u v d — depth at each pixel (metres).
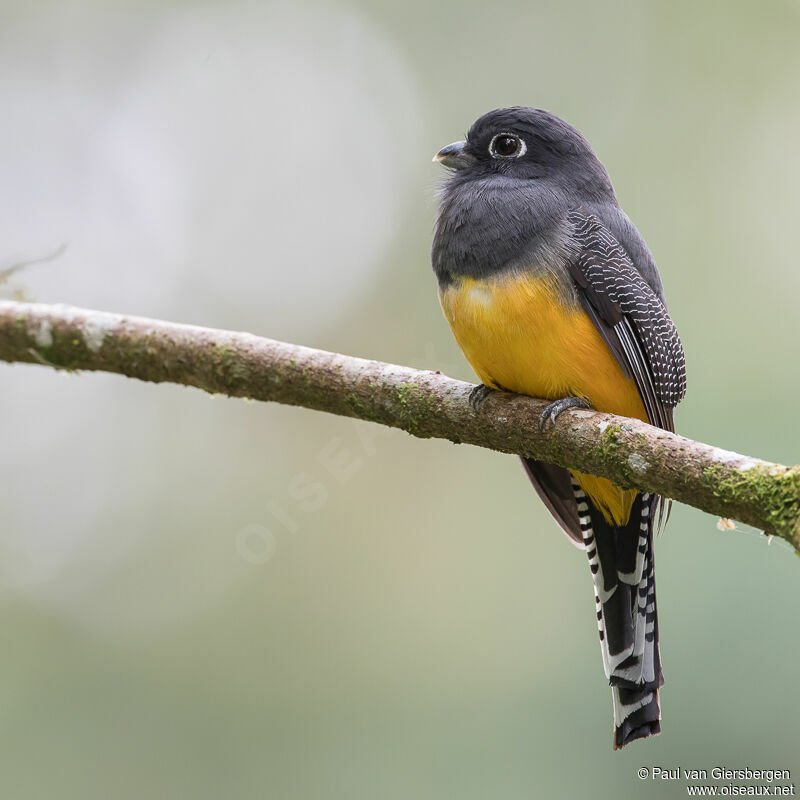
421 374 8.14
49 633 14.12
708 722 10.69
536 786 11.66
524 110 9.73
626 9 15.62
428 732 12.66
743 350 13.73
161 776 12.80
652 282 9.50
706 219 14.74
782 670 10.68
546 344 8.34
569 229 8.59
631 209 14.87
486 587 13.70
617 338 8.54
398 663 13.38
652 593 8.98
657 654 8.88
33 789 12.65
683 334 13.97
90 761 12.92
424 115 15.64
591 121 15.34
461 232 8.69
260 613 14.12
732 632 10.87
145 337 8.24
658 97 15.34
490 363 8.52
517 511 13.99
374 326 15.45
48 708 13.46
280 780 12.66
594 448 7.41
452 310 8.61
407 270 15.48
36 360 8.41
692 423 13.08
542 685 12.66
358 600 14.00
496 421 7.97
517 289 8.34
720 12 15.43
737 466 6.56
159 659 13.85
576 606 13.18
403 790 12.20
